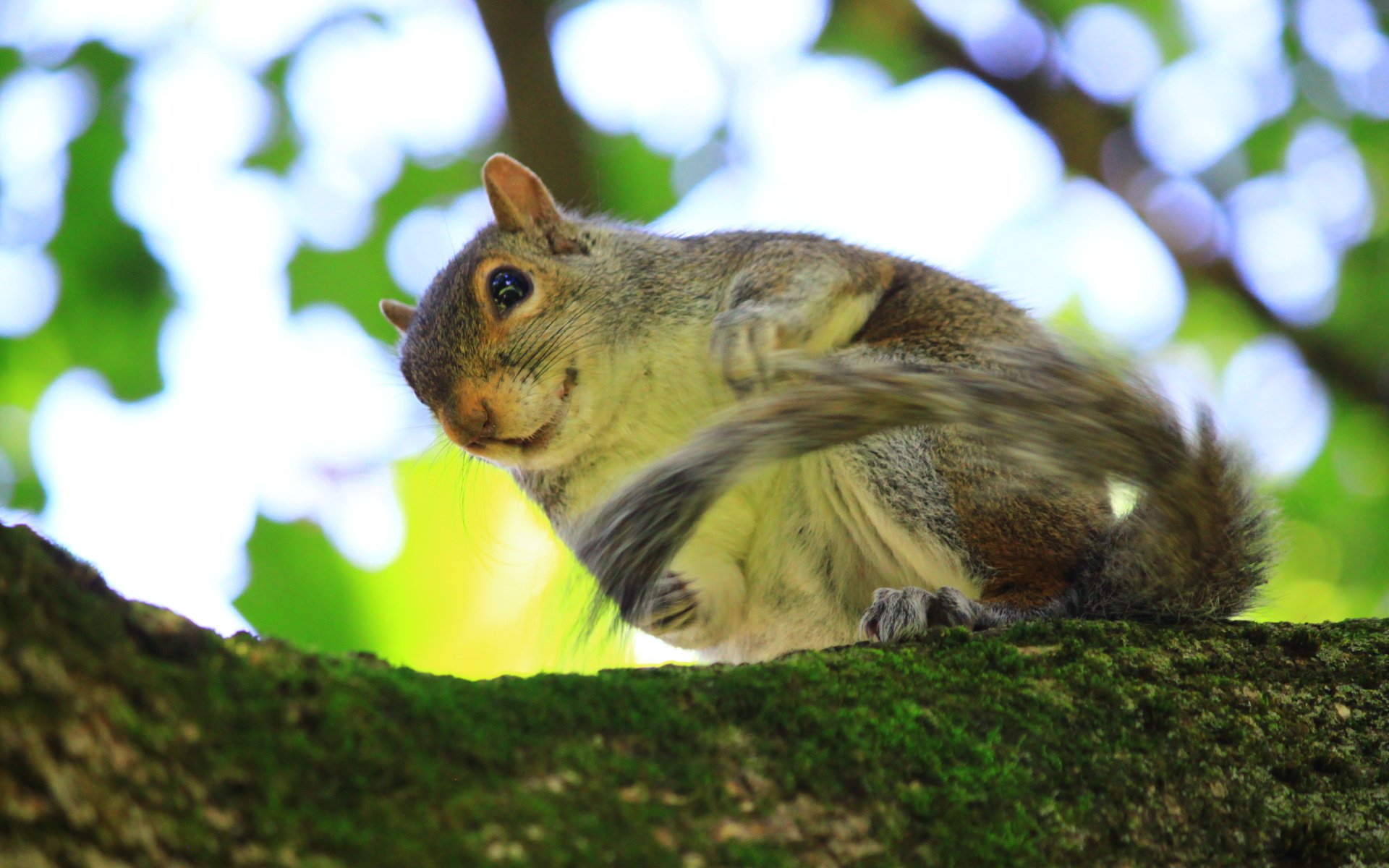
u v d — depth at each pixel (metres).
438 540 12.11
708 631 8.86
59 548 3.47
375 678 3.79
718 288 9.31
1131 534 7.26
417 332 9.76
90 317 14.27
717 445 6.84
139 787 3.11
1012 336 8.68
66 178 14.24
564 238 9.72
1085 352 6.75
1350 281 15.91
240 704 3.45
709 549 8.66
